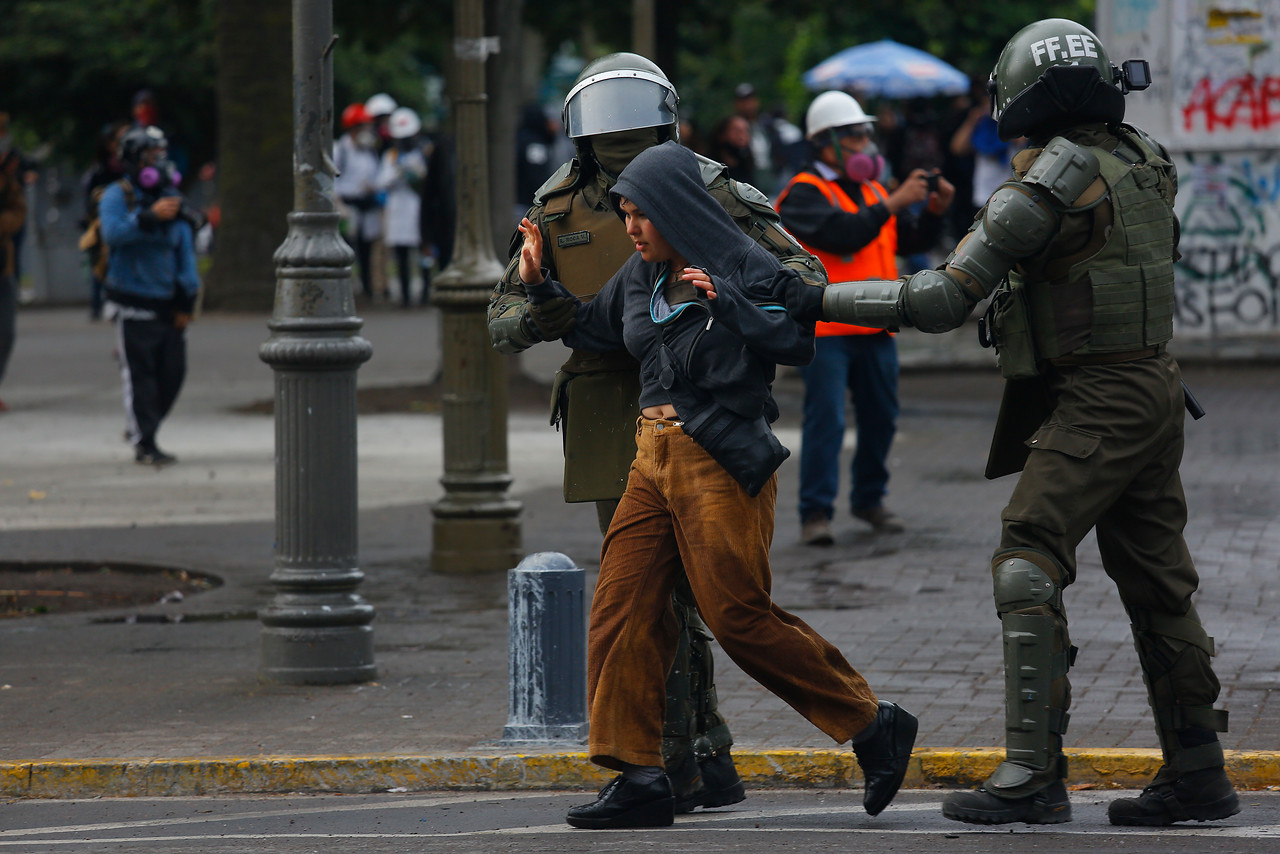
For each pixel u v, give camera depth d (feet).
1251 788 62.64
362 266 328.49
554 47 323.57
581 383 60.39
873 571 100.17
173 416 177.27
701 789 60.44
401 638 87.81
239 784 65.87
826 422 107.34
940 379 194.80
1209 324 204.03
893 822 58.29
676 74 302.45
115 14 397.80
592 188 60.85
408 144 306.55
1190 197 203.00
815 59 453.99
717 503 54.39
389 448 155.02
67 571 108.06
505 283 61.05
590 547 109.50
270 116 296.30
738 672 79.41
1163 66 201.16
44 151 447.83
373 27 288.30
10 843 58.54
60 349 246.47
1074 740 66.18
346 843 57.06
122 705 75.51
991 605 91.04
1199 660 56.29
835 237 103.45
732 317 53.36
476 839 56.95
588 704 63.36
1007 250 52.75
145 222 141.59
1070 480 54.19
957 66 367.25
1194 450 140.26
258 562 107.76
